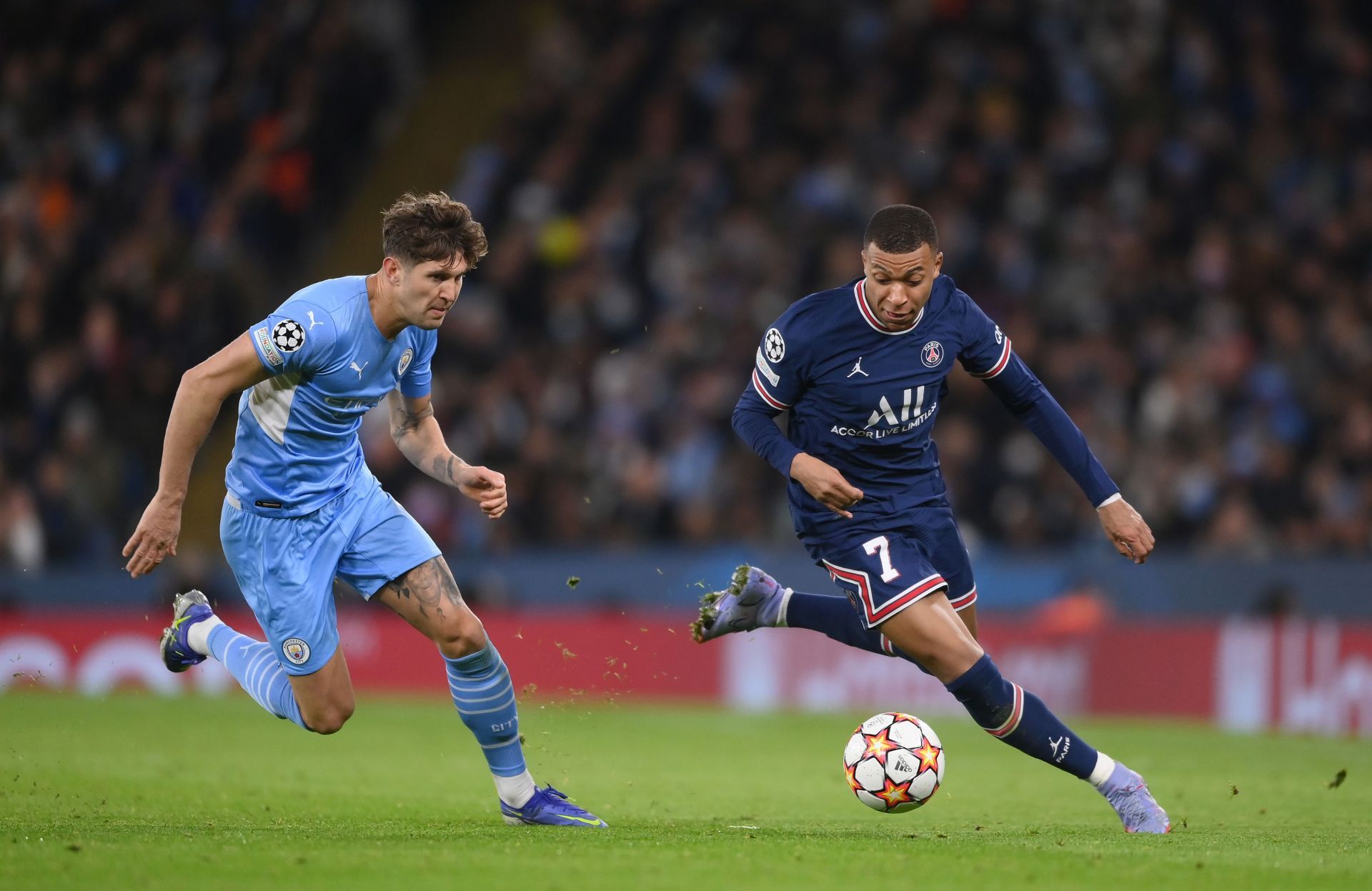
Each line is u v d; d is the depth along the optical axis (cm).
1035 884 1434
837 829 1961
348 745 3409
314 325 1767
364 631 5091
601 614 4903
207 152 6375
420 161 7094
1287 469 4753
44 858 1536
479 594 5069
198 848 1616
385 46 7450
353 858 1545
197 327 5756
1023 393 1981
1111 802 1936
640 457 5356
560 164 6525
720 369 5547
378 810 2184
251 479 1875
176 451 1748
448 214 1762
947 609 1898
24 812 2084
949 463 4969
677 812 2228
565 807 1938
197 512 5991
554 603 5006
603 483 5356
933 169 6019
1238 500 4694
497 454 5497
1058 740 1905
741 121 6425
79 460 5328
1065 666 4441
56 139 6500
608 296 6006
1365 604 4319
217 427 6209
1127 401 5197
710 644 4806
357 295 1808
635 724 4125
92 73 6594
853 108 6309
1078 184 5934
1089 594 4553
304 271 6500
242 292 5956
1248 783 2745
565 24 7094
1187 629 4300
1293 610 4391
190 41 6756
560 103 6769
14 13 6681
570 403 5662
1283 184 5934
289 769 2864
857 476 1970
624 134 6625
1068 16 6462
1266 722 4134
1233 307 5425
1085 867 1527
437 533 5216
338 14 6925
